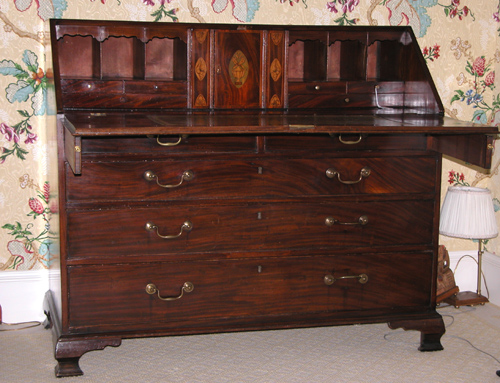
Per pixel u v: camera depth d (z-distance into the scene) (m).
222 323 1.99
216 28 2.15
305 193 1.98
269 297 2.01
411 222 2.09
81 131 1.54
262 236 1.97
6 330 2.30
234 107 2.21
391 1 2.52
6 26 2.20
